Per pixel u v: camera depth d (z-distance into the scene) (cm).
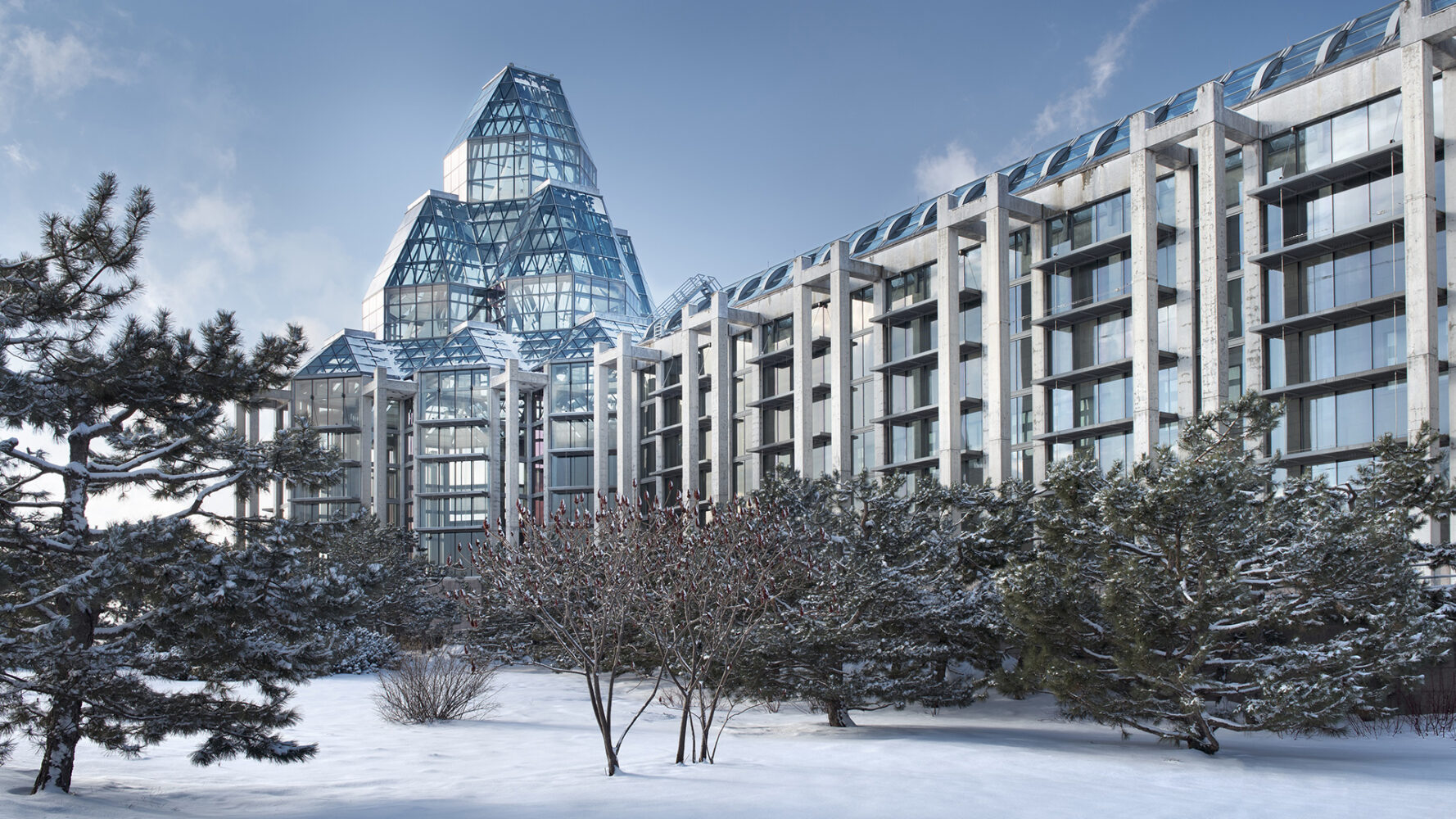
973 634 2258
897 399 4816
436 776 1608
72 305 1548
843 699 2222
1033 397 4131
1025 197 4181
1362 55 3105
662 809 1162
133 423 1625
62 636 1364
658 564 1764
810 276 4853
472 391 7856
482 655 2983
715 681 2189
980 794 1260
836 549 2214
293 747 1485
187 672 1442
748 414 5750
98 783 1545
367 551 4672
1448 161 2939
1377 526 1658
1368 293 3081
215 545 1445
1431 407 2747
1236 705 1953
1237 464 1706
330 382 8094
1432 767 1522
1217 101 3275
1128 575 1669
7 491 1456
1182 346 3481
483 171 10531
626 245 10506
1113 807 1173
